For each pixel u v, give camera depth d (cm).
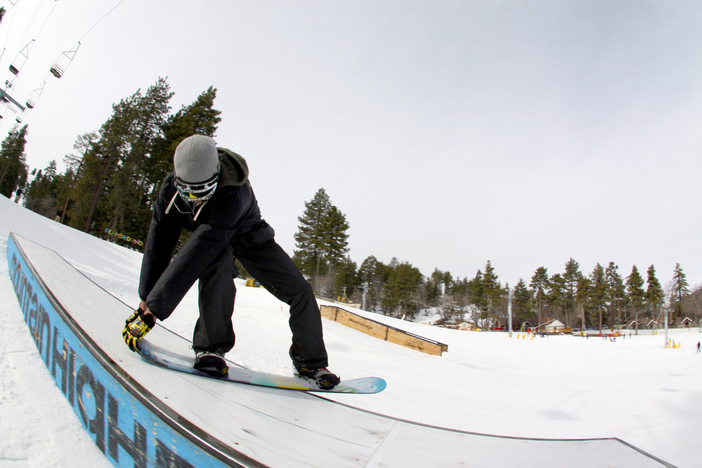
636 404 977
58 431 154
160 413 112
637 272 7438
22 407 166
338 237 5000
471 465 133
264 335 989
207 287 182
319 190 5156
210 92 3017
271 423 133
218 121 3011
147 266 191
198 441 100
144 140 3484
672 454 615
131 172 3241
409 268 7012
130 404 126
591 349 3259
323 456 118
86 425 157
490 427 619
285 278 208
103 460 142
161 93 3559
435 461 132
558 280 7994
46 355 209
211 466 96
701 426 747
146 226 3284
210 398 139
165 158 2967
